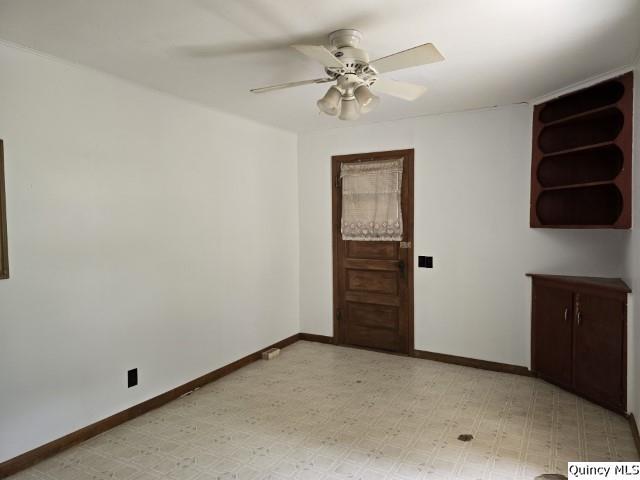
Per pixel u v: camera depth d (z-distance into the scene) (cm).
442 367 376
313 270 455
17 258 224
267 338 415
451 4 184
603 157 316
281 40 220
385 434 261
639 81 254
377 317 424
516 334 357
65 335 247
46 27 203
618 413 280
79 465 231
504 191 356
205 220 342
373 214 414
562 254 336
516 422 273
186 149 325
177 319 319
